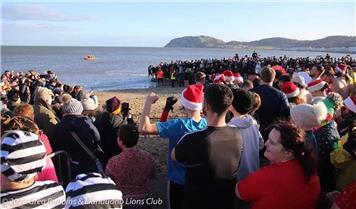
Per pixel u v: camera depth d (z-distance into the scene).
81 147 4.94
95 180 2.41
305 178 2.85
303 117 4.04
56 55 160.25
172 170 4.14
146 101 4.00
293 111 4.16
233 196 3.35
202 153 3.22
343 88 7.32
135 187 3.84
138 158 3.89
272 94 5.64
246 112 4.15
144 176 3.89
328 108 4.53
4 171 2.27
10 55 154.25
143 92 29.62
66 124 4.95
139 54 195.25
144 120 3.89
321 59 38.06
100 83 40.53
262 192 2.86
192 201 3.31
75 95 12.70
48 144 4.20
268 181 2.85
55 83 17.98
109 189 2.39
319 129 4.29
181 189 4.09
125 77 49.12
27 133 2.44
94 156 5.02
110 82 41.59
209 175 3.25
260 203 2.88
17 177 2.29
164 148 9.23
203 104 3.71
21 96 12.41
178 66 37.41
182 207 3.75
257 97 4.45
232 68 32.25
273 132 2.98
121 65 84.62
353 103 4.67
